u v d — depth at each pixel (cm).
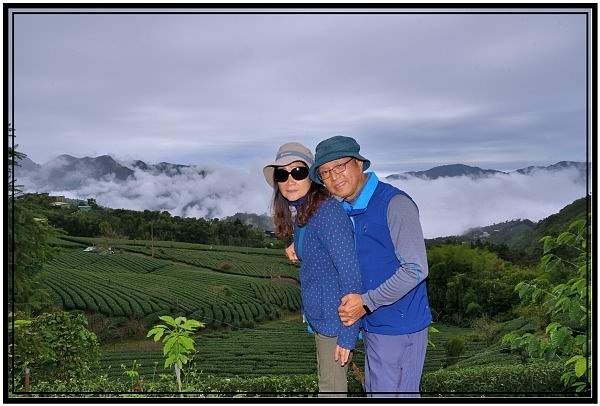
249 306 4109
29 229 775
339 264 214
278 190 254
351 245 216
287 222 255
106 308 3466
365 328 235
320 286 226
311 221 222
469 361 1374
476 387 796
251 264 5150
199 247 5609
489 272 3278
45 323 784
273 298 4359
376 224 219
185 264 5097
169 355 378
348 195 228
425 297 235
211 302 4028
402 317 224
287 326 3847
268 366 2759
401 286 207
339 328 224
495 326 2677
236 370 2652
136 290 4028
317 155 224
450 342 2289
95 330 3166
